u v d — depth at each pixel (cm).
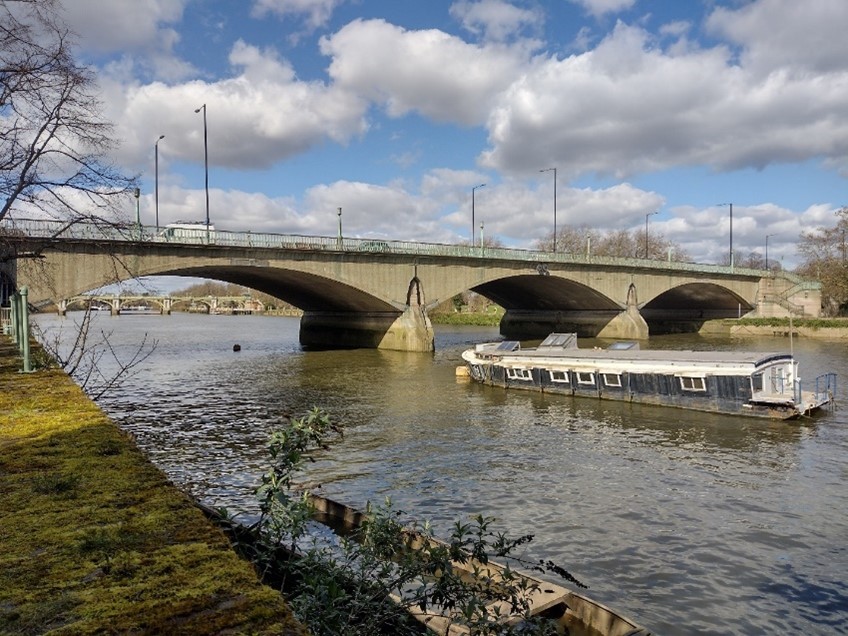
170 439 2667
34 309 3353
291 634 328
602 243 16712
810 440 2609
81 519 472
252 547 620
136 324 13300
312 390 4006
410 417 3145
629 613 1227
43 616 335
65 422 807
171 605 349
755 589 1327
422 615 877
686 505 1827
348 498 1881
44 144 1634
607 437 2697
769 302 10219
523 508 1802
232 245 4978
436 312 13638
